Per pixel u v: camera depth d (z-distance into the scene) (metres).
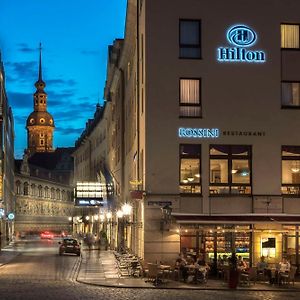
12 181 115.00
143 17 34.28
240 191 32.72
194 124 32.72
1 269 38.75
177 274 30.08
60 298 23.41
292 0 33.97
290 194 32.94
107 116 75.12
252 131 33.03
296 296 25.25
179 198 32.16
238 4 33.53
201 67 33.03
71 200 166.38
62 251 55.25
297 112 33.41
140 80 36.41
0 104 73.25
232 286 27.72
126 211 44.19
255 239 32.31
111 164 67.88
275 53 33.56
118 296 24.31
